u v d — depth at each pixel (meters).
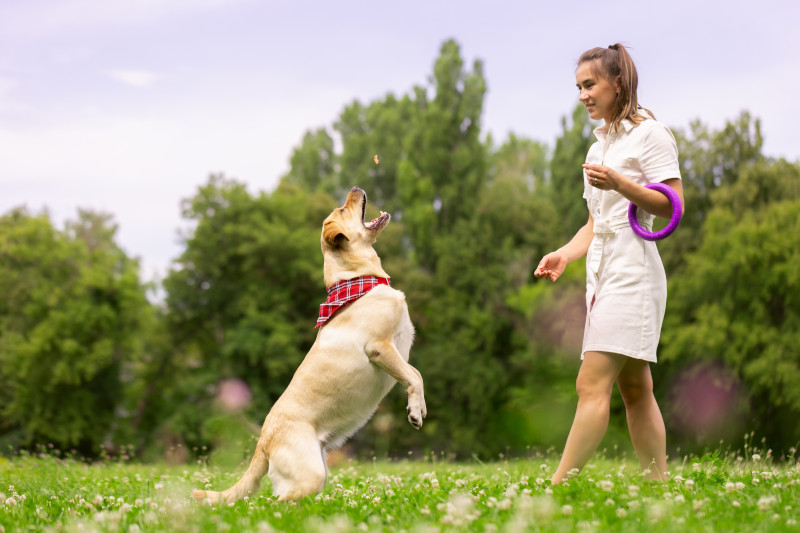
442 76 38.00
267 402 30.50
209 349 34.72
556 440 28.84
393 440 30.06
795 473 4.42
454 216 37.03
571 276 30.31
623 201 4.42
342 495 4.65
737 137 28.69
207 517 3.54
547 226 35.62
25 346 30.11
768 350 22.31
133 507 4.17
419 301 33.81
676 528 2.87
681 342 23.80
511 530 2.90
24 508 4.13
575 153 37.28
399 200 44.12
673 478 4.54
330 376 4.56
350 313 4.75
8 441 30.58
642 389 4.52
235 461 8.62
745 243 23.47
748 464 6.17
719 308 23.77
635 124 4.46
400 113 50.22
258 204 34.97
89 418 31.84
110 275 33.31
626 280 4.30
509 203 36.09
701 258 24.66
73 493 5.30
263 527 3.11
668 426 24.55
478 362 31.95
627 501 3.46
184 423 29.42
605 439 18.59
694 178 29.03
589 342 4.32
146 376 33.78
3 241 33.31
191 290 33.22
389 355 4.62
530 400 30.47
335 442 4.66
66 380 30.12
